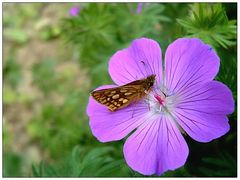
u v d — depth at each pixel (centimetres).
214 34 10
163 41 11
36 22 22
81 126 16
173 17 13
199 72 8
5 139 18
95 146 15
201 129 8
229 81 10
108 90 8
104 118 9
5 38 22
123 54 9
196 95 8
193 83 8
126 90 8
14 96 20
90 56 15
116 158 14
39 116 19
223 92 8
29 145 19
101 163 12
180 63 9
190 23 10
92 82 16
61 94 20
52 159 18
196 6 11
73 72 20
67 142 16
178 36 10
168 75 9
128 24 14
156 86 9
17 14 22
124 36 14
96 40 14
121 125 9
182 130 8
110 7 14
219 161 11
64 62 20
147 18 14
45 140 17
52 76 20
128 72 9
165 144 8
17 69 21
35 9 22
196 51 8
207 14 10
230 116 10
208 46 8
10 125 20
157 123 9
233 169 11
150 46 9
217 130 8
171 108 9
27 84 20
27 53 21
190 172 12
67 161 12
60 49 21
